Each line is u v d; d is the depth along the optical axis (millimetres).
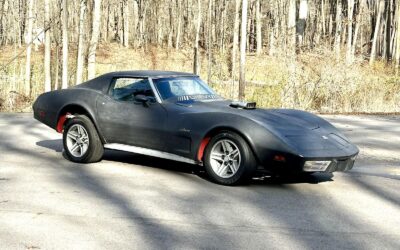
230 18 50750
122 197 5867
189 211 5336
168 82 7395
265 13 59188
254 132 6242
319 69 19656
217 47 48188
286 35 27297
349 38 42219
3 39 48406
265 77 23266
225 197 5945
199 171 7395
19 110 18906
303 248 4254
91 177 6914
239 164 6332
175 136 6848
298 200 5855
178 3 53688
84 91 7883
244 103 6973
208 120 6578
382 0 53781
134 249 4203
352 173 7492
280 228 4797
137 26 55312
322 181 6895
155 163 7945
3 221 4914
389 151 9555
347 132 12195
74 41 40562
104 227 4766
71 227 4750
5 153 8727
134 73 7598
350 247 4293
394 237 4566
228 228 4777
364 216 5223
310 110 18078
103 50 47562
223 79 24891
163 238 4480
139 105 7262
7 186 6328
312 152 6098
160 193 6086
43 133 11367
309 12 56062
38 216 5082
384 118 15180
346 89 18625
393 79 19906
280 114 6914
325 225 4902
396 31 52125
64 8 20047
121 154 8695
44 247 4227
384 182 6891
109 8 56344
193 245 4305
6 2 47531
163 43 55469
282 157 6090
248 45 53219
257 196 6016
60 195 5918
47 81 23656
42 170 7328
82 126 7707
